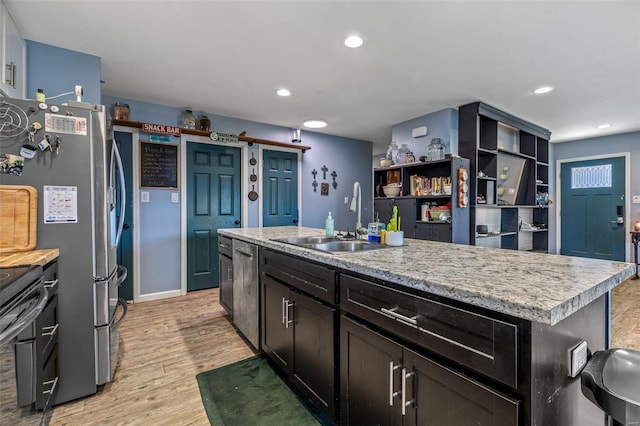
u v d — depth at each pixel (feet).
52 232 5.25
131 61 8.34
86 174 5.51
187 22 6.57
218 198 13.03
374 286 3.90
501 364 2.60
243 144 13.65
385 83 9.82
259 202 14.12
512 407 2.52
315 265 5.08
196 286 12.56
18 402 3.94
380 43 7.42
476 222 12.84
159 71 8.97
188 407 5.39
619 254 16.65
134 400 5.56
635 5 5.94
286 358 5.97
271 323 6.56
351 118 13.60
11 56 6.27
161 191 11.73
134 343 7.86
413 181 12.67
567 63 8.39
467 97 11.02
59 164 5.30
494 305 2.64
